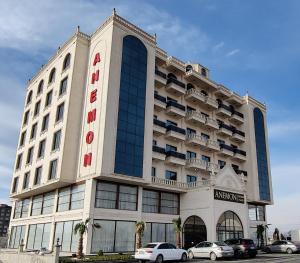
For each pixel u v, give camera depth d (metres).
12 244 46.81
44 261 23.56
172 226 39.00
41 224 40.41
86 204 32.16
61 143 36.19
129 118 35.47
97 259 25.89
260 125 58.09
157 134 42.03
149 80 39.12
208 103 49.53
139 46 39.25
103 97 34.56
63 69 41.53
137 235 32.66
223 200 37.81
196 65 53.47
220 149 49.56
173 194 40.44
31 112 48.84
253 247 31.23
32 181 41.75
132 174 34.06
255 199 51.38
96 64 37.78
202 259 29.48
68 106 37.09
